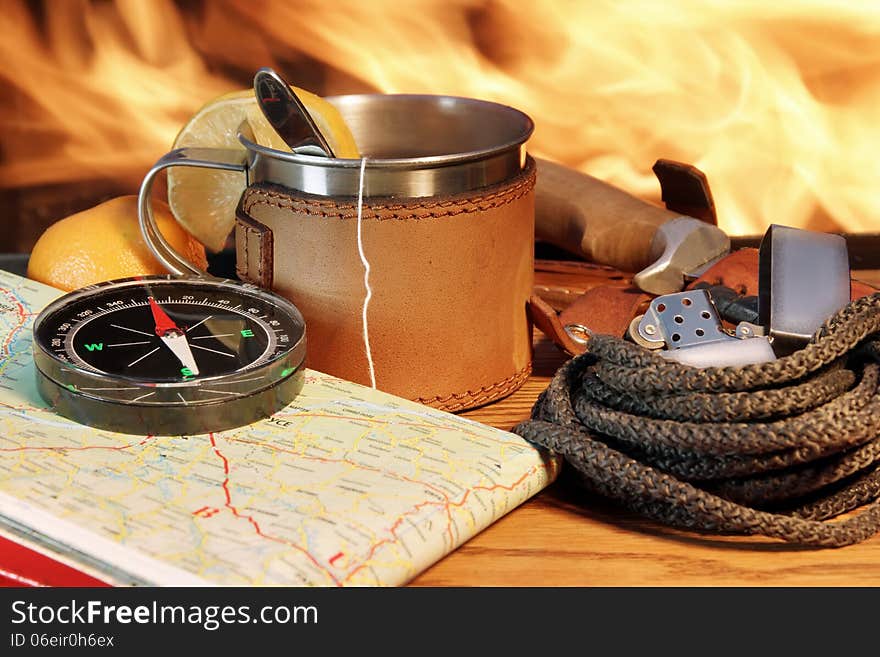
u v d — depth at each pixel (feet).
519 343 2.16
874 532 1.71
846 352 1.74
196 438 1.82
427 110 2.35
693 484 1.73
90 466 1.72
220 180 2.27
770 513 1.74
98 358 1.87
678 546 1.74
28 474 1.69
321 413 1.90
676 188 2.64
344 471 1.73
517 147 2.06
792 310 1.87
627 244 2.53
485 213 1.99
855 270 3.01
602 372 1.77
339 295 1.99
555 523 1.80
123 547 1.53
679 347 1.86
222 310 2.03
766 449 1.62
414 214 1.93
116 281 2.10
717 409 1.65
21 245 3.71
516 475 1.77
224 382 1.81
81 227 2.40
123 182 3.65
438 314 2.01
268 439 1.82
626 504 1.81
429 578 1.66
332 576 1.50
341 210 1.93
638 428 1.69
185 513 1.61
